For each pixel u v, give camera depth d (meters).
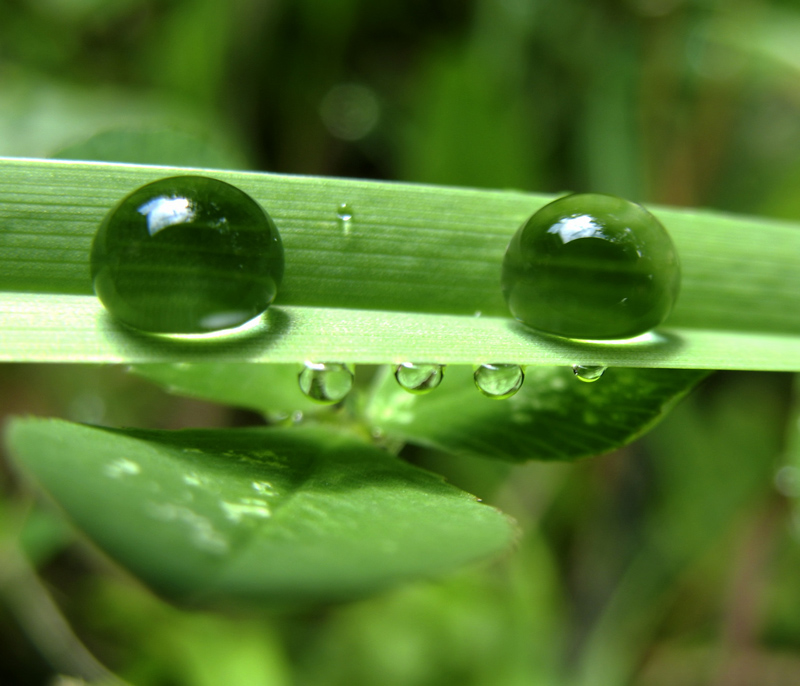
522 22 0.10
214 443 0.05
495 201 0.06
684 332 0.06
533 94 0.10
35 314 0.05
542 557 0.08
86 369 0.10
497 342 0.05
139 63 0.10
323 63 0.10
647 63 0.10
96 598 0.08
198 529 0.05
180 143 0.06
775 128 0.10
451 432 0.05
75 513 0.05
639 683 0.08
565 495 0.09
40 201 0.05
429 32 0.11
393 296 0.05
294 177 0.05
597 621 0.08
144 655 0.08
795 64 0.09
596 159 0.10
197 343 0.05
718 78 0.10
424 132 0.10
